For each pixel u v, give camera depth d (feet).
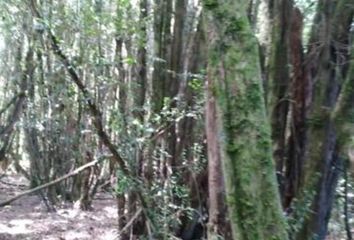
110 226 29.07
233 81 8.13
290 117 14.97
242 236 8.19
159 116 20.01
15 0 24.98
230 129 8.15
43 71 33.12
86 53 21.25
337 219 19.35
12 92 40.11
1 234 26.45
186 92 21.76
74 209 34.81
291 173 14.90
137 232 21.39
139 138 19.48
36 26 17.83
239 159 8.11
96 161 19.17
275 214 8.11
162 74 22.34
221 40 8.24
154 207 19.17
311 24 16.20
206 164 21.25
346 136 11.80
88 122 32.58
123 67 23.56
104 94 22.53
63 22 20.38
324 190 14.10
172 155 21.40
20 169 44.75
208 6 8.34
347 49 14.07
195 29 22.70
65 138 35.12
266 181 8.08
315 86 14.29
